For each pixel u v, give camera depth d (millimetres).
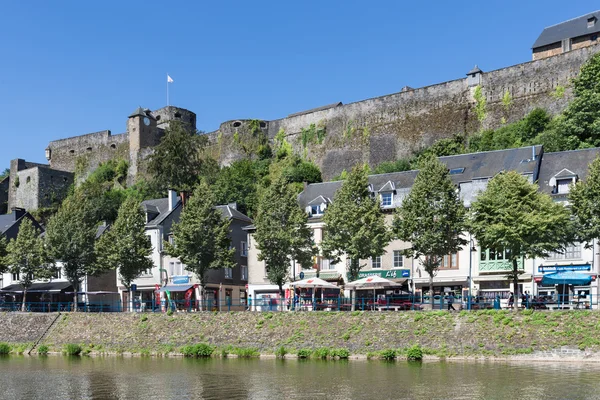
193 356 45062
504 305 46719
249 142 108312
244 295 66312
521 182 42562
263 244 51500
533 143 72375
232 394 30953
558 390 29078
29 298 71562
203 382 34281
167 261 64500
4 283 73375
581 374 32656
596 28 83188
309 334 43594
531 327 38312
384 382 32375
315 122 102875
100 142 126500
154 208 69125
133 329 49812
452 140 84375
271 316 45906
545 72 82500
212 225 53750
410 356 39344
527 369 34500
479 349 38656
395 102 94500
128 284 58406
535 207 42000
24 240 62406
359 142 96812
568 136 69750
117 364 42594
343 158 97938
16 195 120062
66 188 120875
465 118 88062
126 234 58094
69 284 69062
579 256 47656
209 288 62750
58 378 37281
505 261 49875
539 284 48719
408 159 89000
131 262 57312
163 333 48469
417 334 40750
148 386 33719
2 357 49094
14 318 55531
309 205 58969
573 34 85000
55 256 58250
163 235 65312
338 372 35875
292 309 49031
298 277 57656
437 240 44656
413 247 45875
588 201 42344
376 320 42438
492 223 42344
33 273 62156
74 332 52031
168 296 58188
